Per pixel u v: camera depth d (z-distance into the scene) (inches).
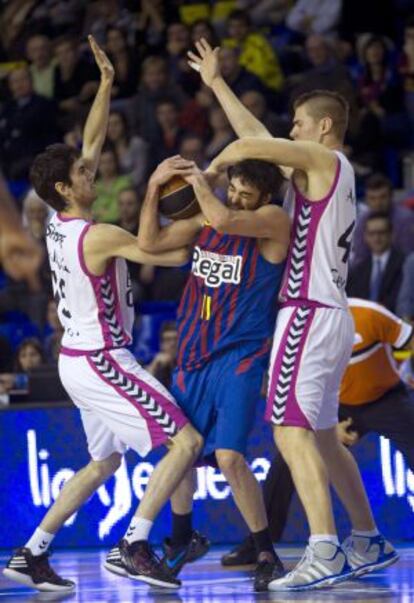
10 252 874.8
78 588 462.6
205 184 424.8
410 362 623.8
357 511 466.6
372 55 947.3
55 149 456.4
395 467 577.9
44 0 1085.8
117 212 876.6
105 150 884.6
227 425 440.5
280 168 468.8
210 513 577.6
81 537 581.3
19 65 1081.4
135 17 1041.5
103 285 446.6
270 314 447.8
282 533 551.8
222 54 938.1
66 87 1013.2
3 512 582.9
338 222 432.1
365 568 464.1
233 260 442.0
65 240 448.1
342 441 536.4
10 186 964.0
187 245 442.0
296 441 427.8
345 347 436.5
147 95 943.0
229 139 892.0
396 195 908.0
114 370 447.2
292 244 434.3
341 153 442.9
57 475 580.7
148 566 437.4
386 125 946.7
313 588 428.8
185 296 454.0
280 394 429.4
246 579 472.1
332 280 433.1
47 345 786.2
